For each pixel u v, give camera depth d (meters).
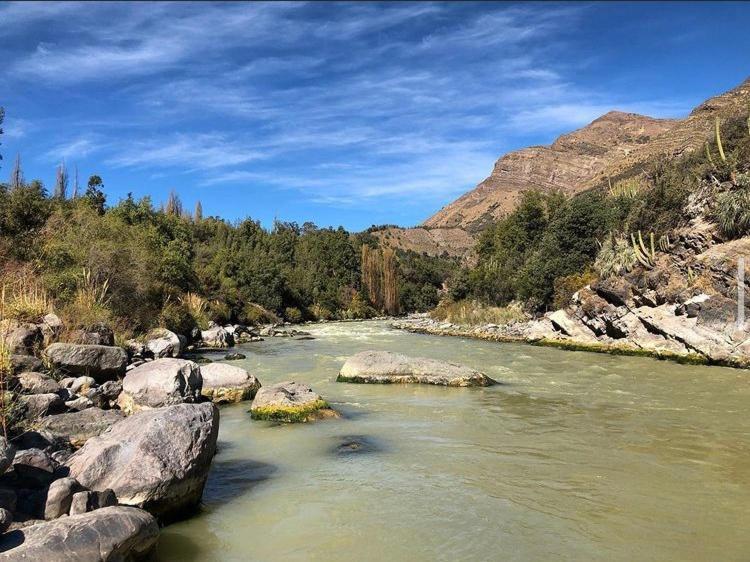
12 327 12.16
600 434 10.65
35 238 18.56
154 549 5.66
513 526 6.58
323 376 17.39
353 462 9.03
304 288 61.84
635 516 6.85
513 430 10.99
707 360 20.69
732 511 6.98
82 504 5.40
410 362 16.44
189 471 6.64
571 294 31.47
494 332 33.75
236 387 13.57
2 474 5.35
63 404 9.44
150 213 38.44
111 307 19.09
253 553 5.91
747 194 22.86
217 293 42.03
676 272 23.86
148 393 10.24
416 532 6.42
